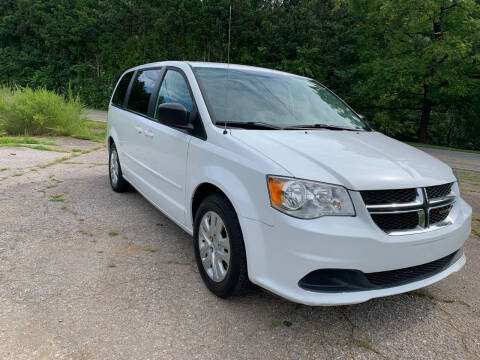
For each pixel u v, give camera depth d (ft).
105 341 6.88
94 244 11.11
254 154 7.65
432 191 7.80
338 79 70.74
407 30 62.23
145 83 14.12
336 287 6.93
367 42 69.56
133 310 7.91
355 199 6.96
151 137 12.05
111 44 99.50
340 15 73.97
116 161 16.39
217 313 8.00
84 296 8.31
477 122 81.25
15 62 109.91
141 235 12.00
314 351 7.02
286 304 8.51
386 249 6.92
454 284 10.07
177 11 84.28
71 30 99.04
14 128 32.19
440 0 56.29
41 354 6.45
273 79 12.01
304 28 73.61
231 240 7.89
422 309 8.74
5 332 6.94
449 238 7.89
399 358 6.99
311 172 7.11
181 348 6.83
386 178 7.31
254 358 6.72
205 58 88.79
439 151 50.83
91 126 41.73
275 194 7.01
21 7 108.47
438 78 59.67
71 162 22.65
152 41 93.97
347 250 6.68
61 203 14.70
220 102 9.83
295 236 6.72
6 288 8.41
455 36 56.29
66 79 104.78
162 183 11.43
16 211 13.47
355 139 9.71
